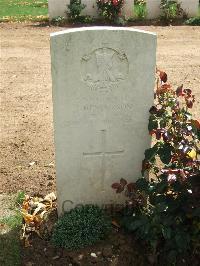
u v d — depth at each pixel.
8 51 4.30
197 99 3.15
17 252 1.73
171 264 1.67
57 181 1.83
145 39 1.64
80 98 1.69
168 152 1.66
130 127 1.78
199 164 1.61
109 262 1.69
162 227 1.62
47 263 1.70
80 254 1.71
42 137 2.62
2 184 2.14
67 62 1.62
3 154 2.43
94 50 1.62
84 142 1.77
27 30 5.05
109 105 1.73
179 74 3.68
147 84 1.71
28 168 2.28
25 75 3.67
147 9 5.42
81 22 5.28
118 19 5.23
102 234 1.77
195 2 5.39
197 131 1.65
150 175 2.06
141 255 1.72
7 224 1.85
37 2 6.59
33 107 3.05
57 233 1.77
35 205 1.94
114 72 1.68
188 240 1.60
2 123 2.81
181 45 4.51
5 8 6.20
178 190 1.62
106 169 1.85
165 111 1.70
